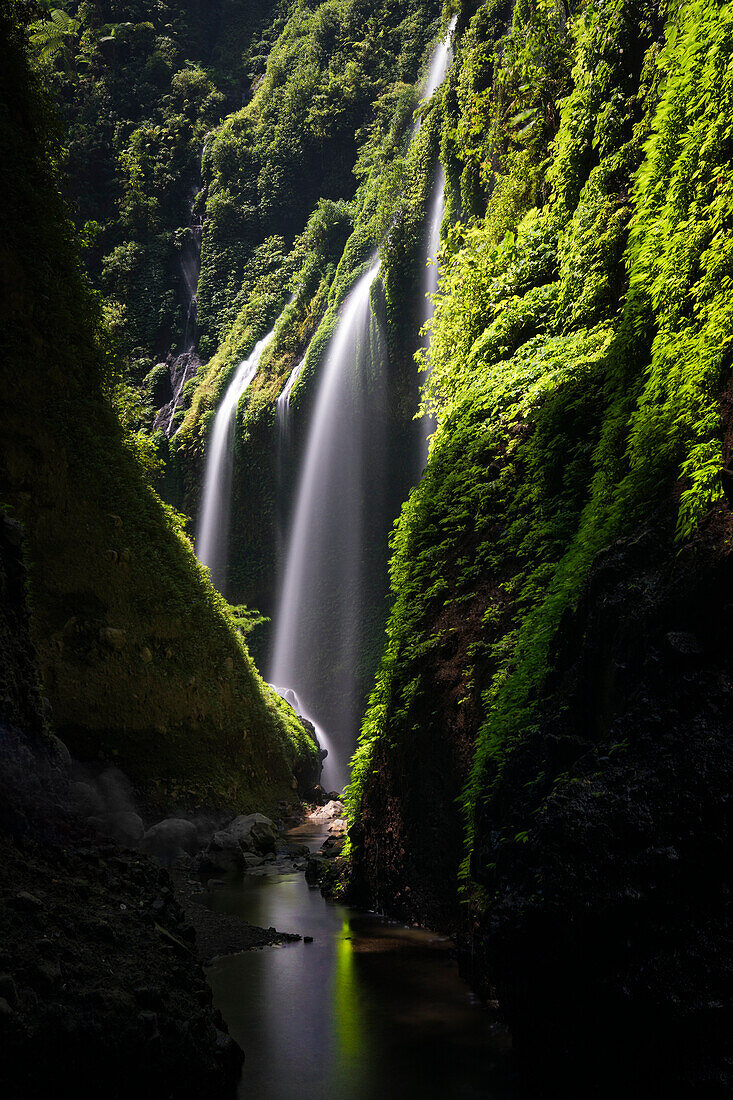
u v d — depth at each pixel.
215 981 6.68
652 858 3.88
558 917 4.13
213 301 43.66
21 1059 3.60
